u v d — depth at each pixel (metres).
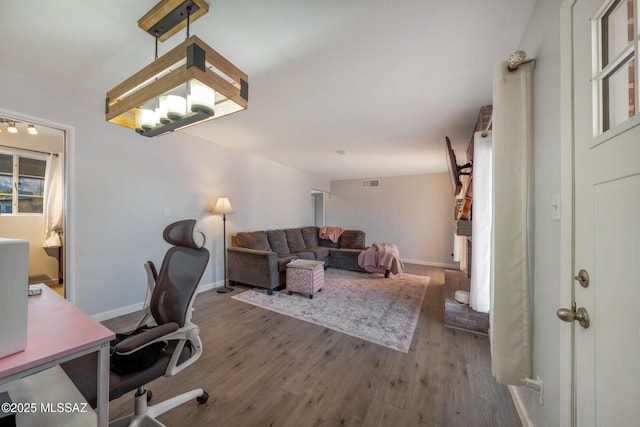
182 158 3.29
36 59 1.73
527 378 1.22
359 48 1.55
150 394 1.49
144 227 2.87
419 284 4.08
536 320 1.20
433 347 2.11
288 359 1.92
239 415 1.37
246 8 1.24
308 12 1.27
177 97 1.30
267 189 4.86
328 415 1.38
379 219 6.48
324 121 2.77
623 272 0.66
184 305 1.29
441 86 2.01
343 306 3.05
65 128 2.24
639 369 0.61
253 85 1.99
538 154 1.19
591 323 0.79
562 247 0.93
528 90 1.24
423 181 6.00
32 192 3.63
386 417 1.37
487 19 1.31
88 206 2.41
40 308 1.10
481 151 2.11
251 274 3.63
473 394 1.55
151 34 1.42
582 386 0.83
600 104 0.78
